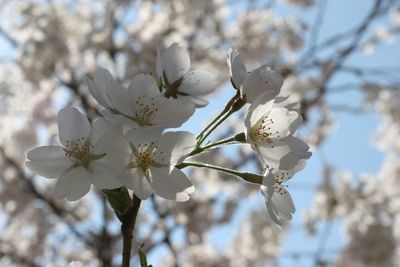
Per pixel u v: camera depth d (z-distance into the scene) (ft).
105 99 7.16
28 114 36.09
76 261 7.05
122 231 6.57
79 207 34.91
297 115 7.61
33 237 34.60
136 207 6.63
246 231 38.52
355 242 35.76
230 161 35.22
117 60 34.45
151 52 33.68
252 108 7.30
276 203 7.64
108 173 6.72
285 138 7.55
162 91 8.27
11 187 33.40
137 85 7.09
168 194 6.75
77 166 7.09
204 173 35.09
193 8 36.37
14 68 35.37
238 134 7.45
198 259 35.81
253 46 37.45
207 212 34.30
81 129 7.18
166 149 6.88
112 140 6.73
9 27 34.73
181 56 8.39
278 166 7.33
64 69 33.65
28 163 7.14
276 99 7.81
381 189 38.55
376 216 36.68
